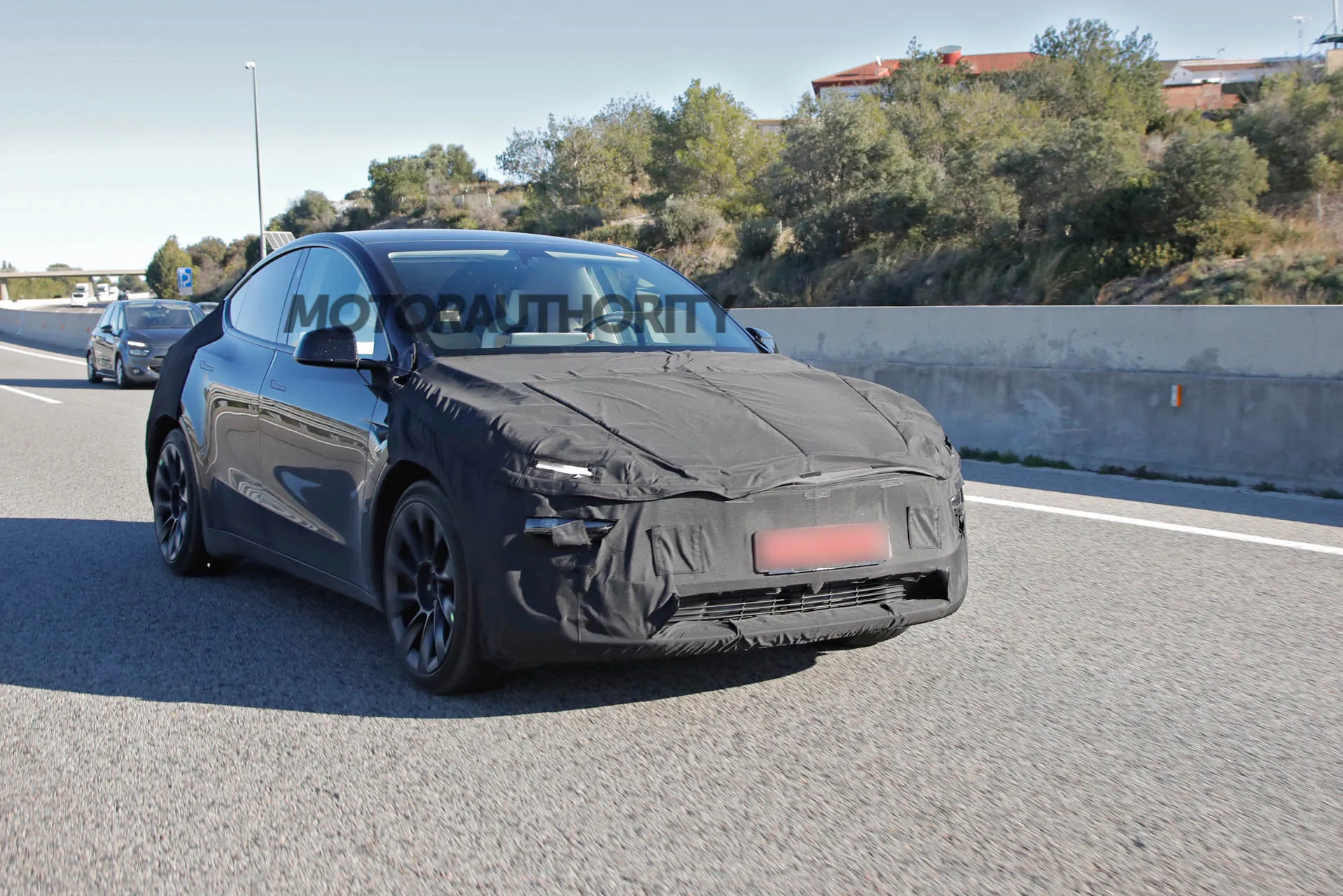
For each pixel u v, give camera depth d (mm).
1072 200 24031
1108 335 9227
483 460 3395
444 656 3650
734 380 4008
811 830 2852
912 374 10672
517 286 4594
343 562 4266
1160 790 3107
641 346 4473
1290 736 3520
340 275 4723
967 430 10156
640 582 3234
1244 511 7305
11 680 4039
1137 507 7414
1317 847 2773
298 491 4516
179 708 3740
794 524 3398
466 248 4812
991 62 78375
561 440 3344
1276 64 35531
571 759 3303
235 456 5020
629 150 56688
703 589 3275
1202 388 8617
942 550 3678
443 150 85562
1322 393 8023
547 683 3936
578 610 3238
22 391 18344
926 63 41781
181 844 2787
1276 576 5578
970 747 3410
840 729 3547
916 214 27531
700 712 3682
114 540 6535
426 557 3805
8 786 3148
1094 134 24375
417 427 3727
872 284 25672
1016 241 24750
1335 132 22844
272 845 2779
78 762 3309
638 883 2582
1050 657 4285
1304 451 8078
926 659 4262
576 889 2553
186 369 5617
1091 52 40469
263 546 4895
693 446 3408
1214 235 21031
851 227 28812
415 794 3068
